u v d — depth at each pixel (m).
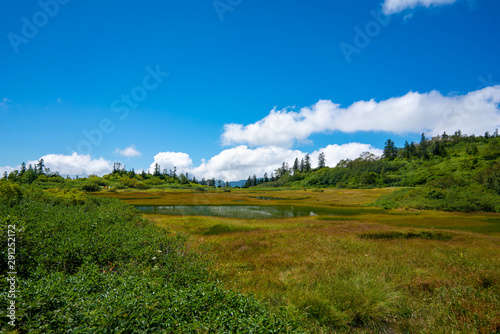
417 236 21.52
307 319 6.93
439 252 15.00
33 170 107.75
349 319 7.26
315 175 181.62
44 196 21.78
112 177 159.50
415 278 10.20
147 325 4.12
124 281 5.86
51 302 4.44
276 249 16.31
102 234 10.84
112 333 3.73
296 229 25.50
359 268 11.07
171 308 4.84
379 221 32.81
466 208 41.34
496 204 41.19
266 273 11.02
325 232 22.80
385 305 7.74
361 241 18.47
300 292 8.43
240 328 4.55
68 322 3.91
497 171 60.53
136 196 82.00
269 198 82.06
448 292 8.59
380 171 153.62
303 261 12.75
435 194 48.12
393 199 55.97
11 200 15.17
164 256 9.97
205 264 9.95
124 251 9.41
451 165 127.00
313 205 58.78
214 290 6.11
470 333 6.21
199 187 155.75
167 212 44.47
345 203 62.84
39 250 7.97
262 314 5.55
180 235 14.00
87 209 22.53
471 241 19.14
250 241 18.80
